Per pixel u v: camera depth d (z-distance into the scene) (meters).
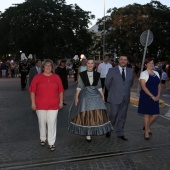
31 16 39.12
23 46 40.81
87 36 41.62
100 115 4.82
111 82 5.12
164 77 15.16
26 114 7.30
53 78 4.48
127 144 4.82
